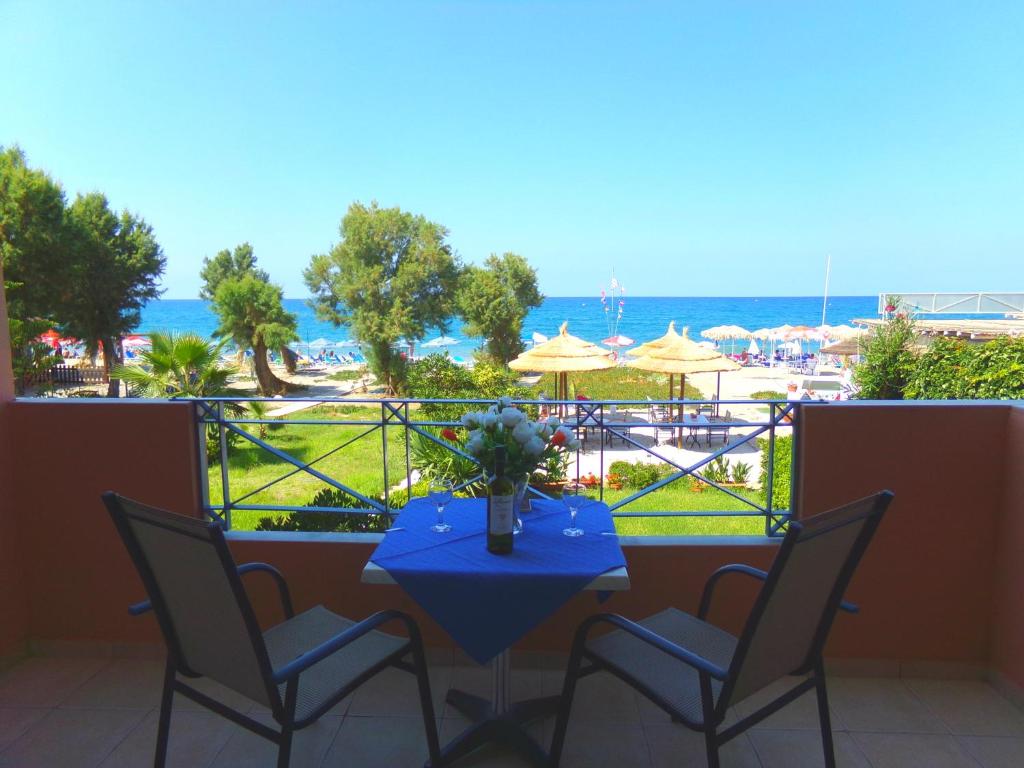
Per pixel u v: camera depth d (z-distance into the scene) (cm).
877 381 1014
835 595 160
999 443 227
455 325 4153
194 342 1030
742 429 1298
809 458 231
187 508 246
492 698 208
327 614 196
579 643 172
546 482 360
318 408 1892
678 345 1246
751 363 2897
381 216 2295
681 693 157
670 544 236
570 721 210
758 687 151
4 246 1712
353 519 424
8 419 247
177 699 223
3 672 244
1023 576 216
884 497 151
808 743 199
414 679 237
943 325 1233
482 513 214
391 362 2278
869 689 231
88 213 2042
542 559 172
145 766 188
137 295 2131
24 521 252
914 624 237
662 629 187
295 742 200
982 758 192
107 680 238
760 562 236
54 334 1872
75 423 246
